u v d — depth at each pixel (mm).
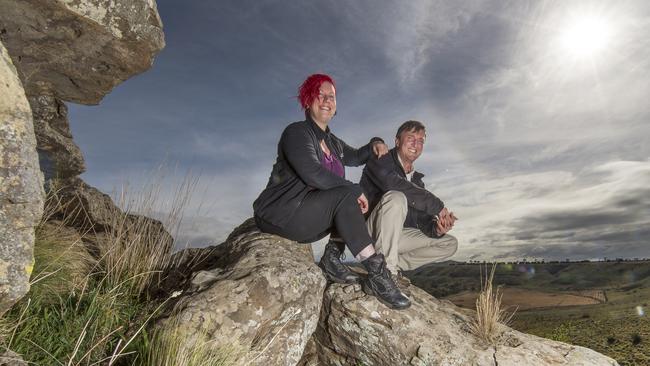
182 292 2850
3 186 1644
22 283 1716
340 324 3172
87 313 2516
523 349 2959
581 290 69500
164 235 3650
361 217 2979
